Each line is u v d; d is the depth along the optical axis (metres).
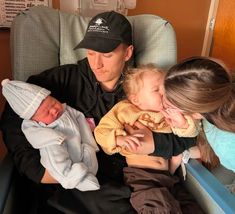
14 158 0.90
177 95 0.79
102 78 1.00
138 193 0.88
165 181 0.96
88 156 0.92
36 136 0.87
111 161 1.01
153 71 1.01
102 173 0.98
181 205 0.94
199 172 0.93
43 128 0.88
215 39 1.70
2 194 0.79
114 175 0.98
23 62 1.04
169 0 1.54
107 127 0.96
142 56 1.15
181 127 0.96
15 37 1.04
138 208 0.86
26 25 1.03
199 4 1.60
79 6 1.39
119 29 0.96
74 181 0.83
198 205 0.95
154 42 1.15
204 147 1.03
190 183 1.00
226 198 0.82
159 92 0.99
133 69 1.05
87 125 0.99
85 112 1.03
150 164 0.99
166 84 0.83
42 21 1.06
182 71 0.79
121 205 0.87
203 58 0.82
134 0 1.46
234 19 1.54
